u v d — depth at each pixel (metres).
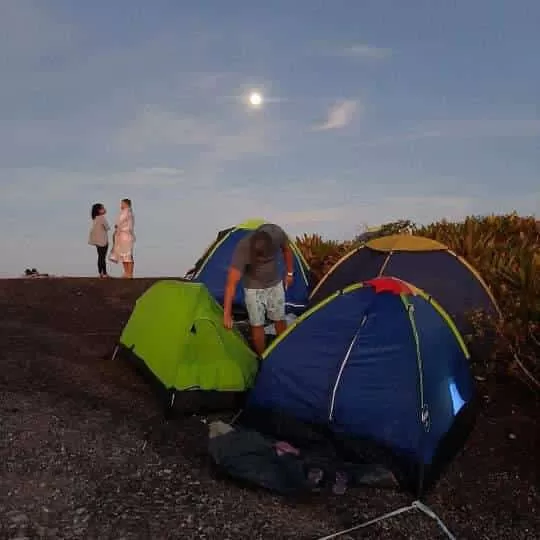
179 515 4.08
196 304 6.20
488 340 6.82
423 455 4.75
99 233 14.20
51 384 6.26
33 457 4.64
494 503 4.60
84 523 3.91
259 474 4.53
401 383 5.04
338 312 5.55
